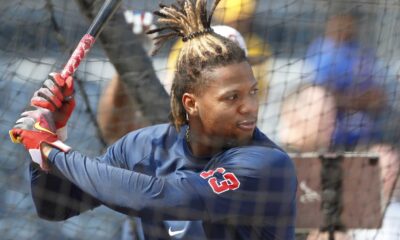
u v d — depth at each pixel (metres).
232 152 11.64
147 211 11.19
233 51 11.52
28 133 11.68
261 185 11.47
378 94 16.56
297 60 16.97
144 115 15.79
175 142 12.28
